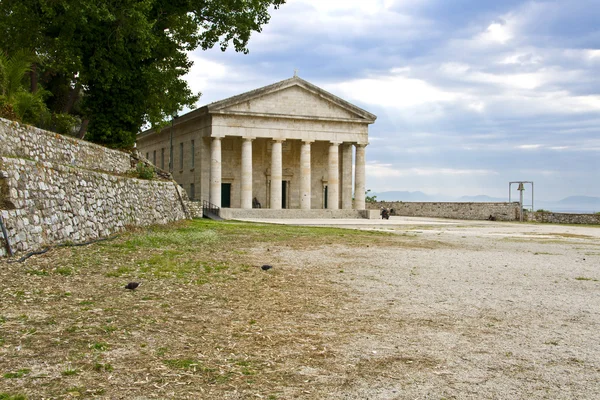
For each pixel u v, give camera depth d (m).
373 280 13.41
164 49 36.00
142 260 14.83
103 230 20.16
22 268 12.05
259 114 65.19
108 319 8.41
